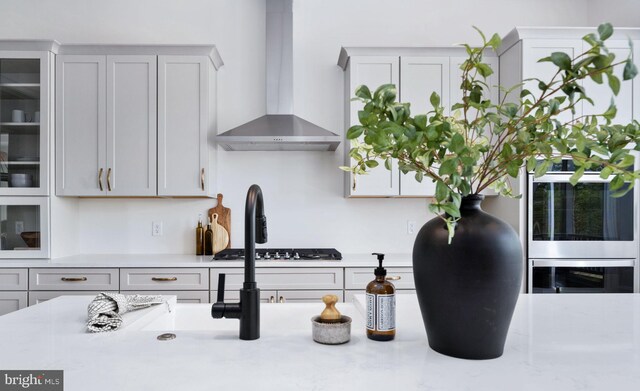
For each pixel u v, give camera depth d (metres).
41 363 0.83
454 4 3.37
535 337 1.01
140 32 3.29
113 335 1.03
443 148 0.79
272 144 3.00
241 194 3.31
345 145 3.22
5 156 2.86
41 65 2.86
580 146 0.79
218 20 3.32
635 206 2.72
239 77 3.31
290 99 3.12
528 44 2.73
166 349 0.91
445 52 2.98
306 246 3.33
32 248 2.84
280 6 3.14
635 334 1.04
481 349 0.84
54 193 2.88
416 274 0.90
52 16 3.26
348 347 0.93
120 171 2.91
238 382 0.74
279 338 0.99
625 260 2.70
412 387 0.72
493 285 0.81
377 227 3.35
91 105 2.91
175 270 2.72
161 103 2.92
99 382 0.74
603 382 0.74
